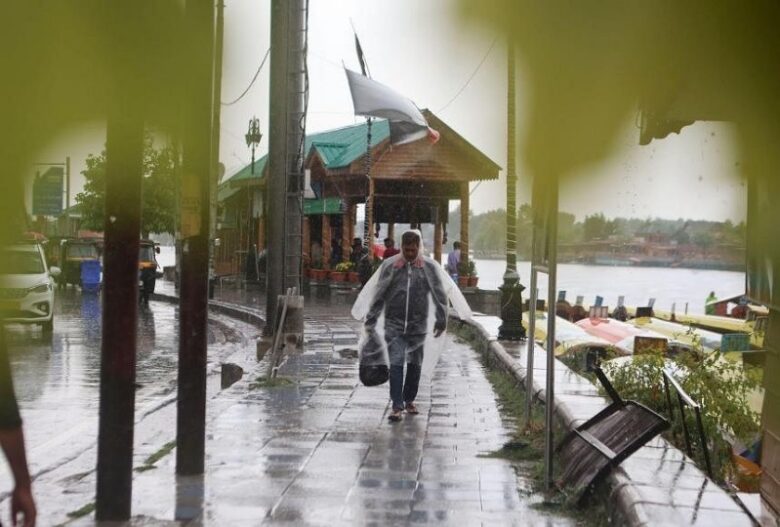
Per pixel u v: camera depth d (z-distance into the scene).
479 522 6.05
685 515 4.86
